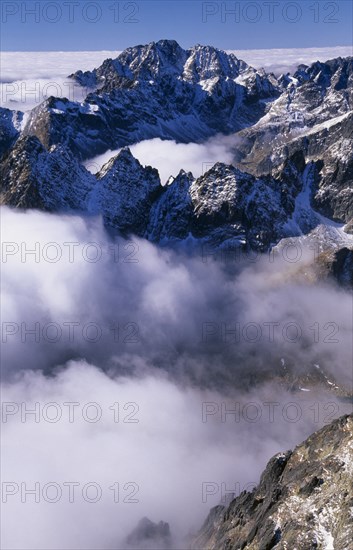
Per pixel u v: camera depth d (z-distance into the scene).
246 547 103.19
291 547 91.06
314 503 98.50
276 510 102.19
